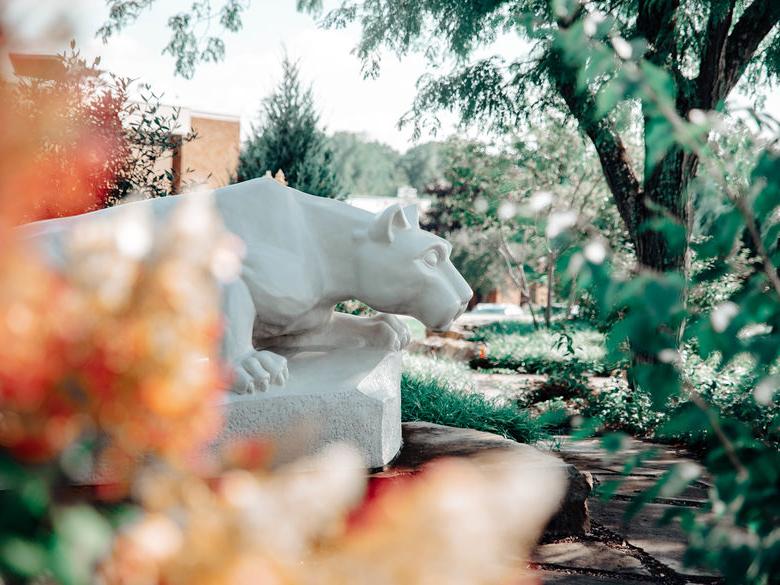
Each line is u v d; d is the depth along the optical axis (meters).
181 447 1.06
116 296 1.01
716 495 1.89
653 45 9.38
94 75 6.75
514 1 10.37
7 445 0.96
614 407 9.11
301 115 16.77
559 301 26.02
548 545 4.06
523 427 7.06
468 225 21.67
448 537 1.04
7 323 0.94
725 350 1.87
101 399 0.99
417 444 4.67
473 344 17.12
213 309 1.10
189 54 12.18
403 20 11.97
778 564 1.83
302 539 1.08
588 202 19.97
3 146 0.92
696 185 1.99
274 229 4.18
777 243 2.06
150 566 0.97
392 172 78.25
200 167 18.34
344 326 4.73
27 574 0.94
